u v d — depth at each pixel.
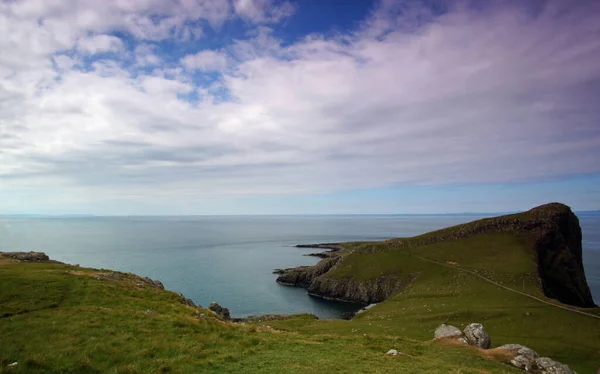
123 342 25.39
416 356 33.53
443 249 173.50
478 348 40.09
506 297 105.50
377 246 193.38
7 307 31.98
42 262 62.81
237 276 188.50
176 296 49.44
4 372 18.44
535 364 36.91
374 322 89.75
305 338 36.59
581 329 77.38
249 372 22.92
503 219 182.25
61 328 27.02
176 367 22.27
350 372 24.80
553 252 158.12
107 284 45.94
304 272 184.38
